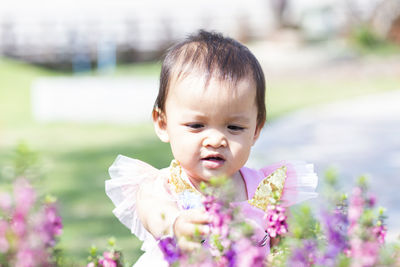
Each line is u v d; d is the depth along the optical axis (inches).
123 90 449.4
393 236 140.0
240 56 86.7
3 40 789.2
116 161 90.7
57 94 451.5
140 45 814.5
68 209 192.2
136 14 816.3
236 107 82.5
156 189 87.0
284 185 91.2
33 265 62.8
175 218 72.7
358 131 357.4
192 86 82.5
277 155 284.5
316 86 594.9
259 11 816.3
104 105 450.9
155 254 84.5
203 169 83.0
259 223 85.3
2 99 508.4
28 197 63.4
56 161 284.0
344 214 65.2
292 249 63.1
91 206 196.9
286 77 634.2
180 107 83.8
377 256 60.3
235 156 83.1
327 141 325.1
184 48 88.3
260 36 790.5
